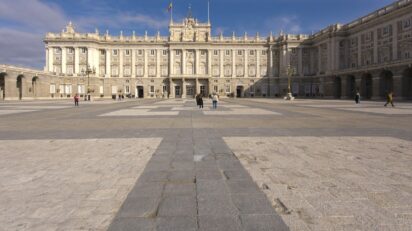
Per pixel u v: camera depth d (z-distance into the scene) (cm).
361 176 807
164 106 4662
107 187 730
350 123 2078
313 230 512
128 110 3625
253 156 1048
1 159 1020
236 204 622
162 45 11950
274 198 655
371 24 8206
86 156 1060
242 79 12081
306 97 11006
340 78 9619
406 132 1622
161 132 1642
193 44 11869
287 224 534
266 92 12081
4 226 530
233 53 12044
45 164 952
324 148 1184
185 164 940
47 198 661
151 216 568
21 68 8081
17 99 7950
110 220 552
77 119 2439
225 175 822
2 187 734
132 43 11856
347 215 569
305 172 848
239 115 2788
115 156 1058
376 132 1625
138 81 11969
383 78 7431
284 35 11581
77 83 11238
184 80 11869
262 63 12100
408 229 514
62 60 11356
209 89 11944
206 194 679
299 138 1430
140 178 798
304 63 11519
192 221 547
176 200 643
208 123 2094
